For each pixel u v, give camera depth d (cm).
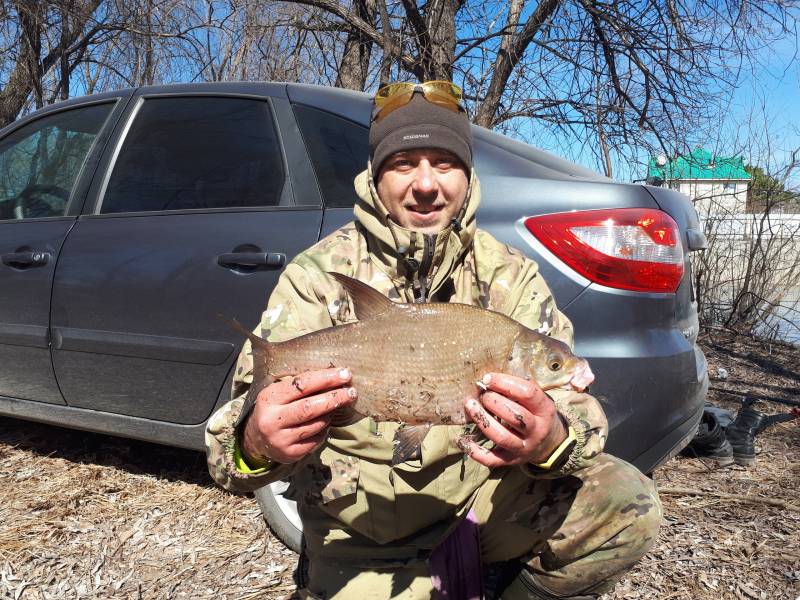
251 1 1103
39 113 435
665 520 341
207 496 361
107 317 354
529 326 200
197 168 356
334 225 302
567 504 202
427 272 200
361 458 196
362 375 163
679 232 291
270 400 156
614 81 862
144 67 1302
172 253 336
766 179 953
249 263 312
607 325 270
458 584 203
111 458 411
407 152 196
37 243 384
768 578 288
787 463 432
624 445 273
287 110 343
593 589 207
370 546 204
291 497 205
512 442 162
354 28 938
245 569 294
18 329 388
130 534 321
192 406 334
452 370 164
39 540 314
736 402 588
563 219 275
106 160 385
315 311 196
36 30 1123
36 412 395
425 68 839
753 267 956
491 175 291
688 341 303
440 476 196
